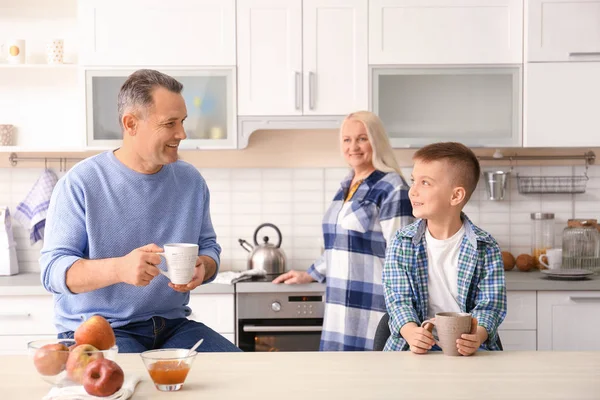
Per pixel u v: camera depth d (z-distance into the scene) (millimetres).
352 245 2904
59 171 3984
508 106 3668
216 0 3623
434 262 2059
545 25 3627
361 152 2988
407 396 1400
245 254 4035
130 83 2107
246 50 3635
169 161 2143
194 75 3637
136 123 2098
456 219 2062
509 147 3678
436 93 3668
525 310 3459
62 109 3961
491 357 1715
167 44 3625
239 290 3459
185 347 2082
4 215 3836
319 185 4035
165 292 2168
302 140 4012
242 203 4035
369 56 3645
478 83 3668
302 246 4035
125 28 3617
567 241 3828
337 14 3637
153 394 1425
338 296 2926
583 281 3457
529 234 4043
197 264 1934
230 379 1525
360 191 2951
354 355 1743
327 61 3646
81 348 1417
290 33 3637
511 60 3646
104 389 1350
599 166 4027
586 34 3623
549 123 3652
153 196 2180
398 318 1951
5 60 3824
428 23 3641
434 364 1647
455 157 2023
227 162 4016
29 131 3955
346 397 1394
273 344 3494
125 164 2172
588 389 1444
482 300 2002
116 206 2137
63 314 2150
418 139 3670
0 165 3947
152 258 1859
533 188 4023
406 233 2080
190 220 2252
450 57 3641
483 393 1418
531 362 1666
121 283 2117
